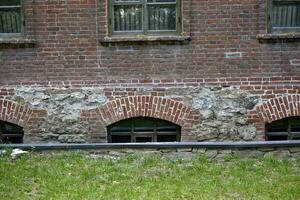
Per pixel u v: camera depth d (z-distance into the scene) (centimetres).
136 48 900
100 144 787
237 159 755
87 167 711
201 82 902
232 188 629
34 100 912
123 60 904
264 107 898
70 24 902
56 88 911
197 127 902
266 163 731
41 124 914
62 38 905
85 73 909
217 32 895
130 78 905
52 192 614
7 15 915
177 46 898
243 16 890
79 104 909
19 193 609
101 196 602
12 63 912
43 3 900
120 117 905
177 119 902
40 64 912
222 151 776
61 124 912
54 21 902
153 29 914
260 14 885
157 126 924
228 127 901
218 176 679
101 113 907
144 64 902
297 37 882
